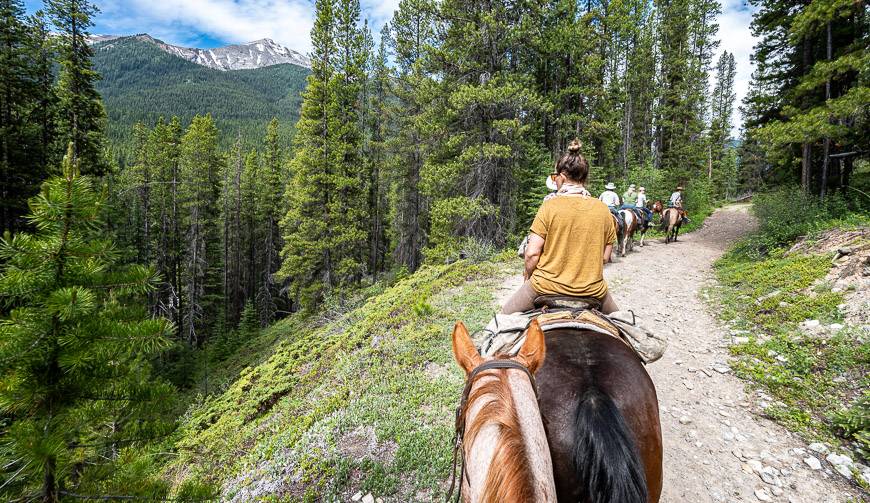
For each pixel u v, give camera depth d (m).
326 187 26.86
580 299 2.51
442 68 18.44
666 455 4.18
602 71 24.84
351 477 4.14
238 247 47.47
